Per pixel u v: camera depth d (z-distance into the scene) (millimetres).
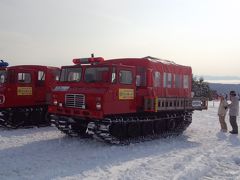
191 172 7285
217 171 7688
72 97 10586
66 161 8227
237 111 14086
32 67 14859
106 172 7207
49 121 14836
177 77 13422
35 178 6660
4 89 13453
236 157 9062
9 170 7320
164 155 9133
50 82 15062
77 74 11016
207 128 15656
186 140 12102
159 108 11688
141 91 11367
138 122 11383
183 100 13375
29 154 8945
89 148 9891
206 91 45375
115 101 10219
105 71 10219
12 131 12938
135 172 7207
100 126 9930
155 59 12812
